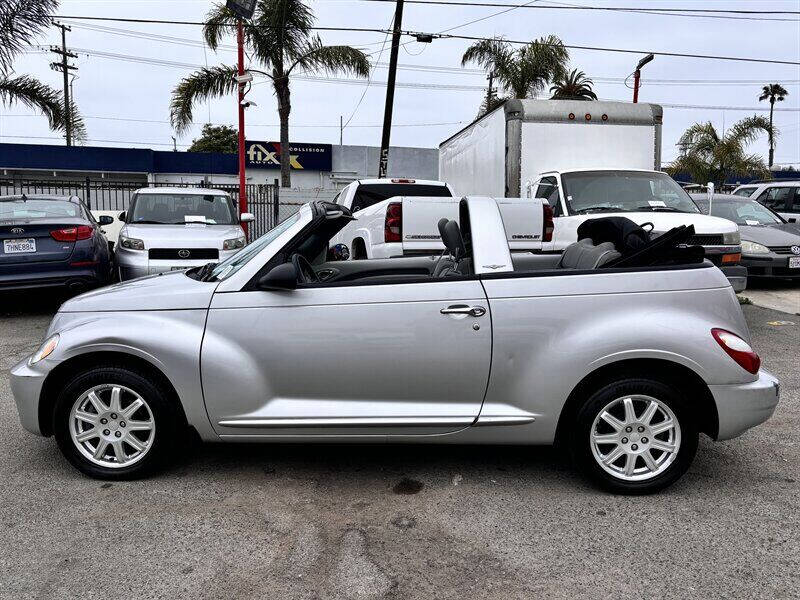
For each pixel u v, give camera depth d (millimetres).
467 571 2992
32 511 3521
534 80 23156
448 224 4285
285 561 3066
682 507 3615
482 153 11688
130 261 9078
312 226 3898
